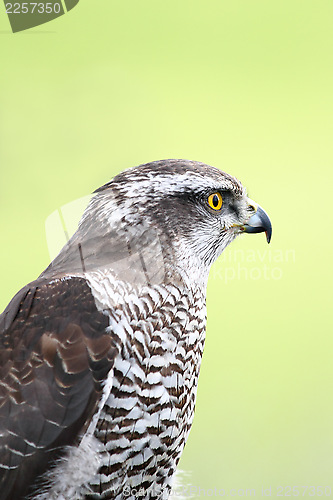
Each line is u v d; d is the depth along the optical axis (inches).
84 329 250.4
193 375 275.1
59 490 245.1
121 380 251.4
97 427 248.5
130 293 261.0
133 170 283.3
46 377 244.8
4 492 241.0
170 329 265.3
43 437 241.6
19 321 253.4
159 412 259.4
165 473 269.1
